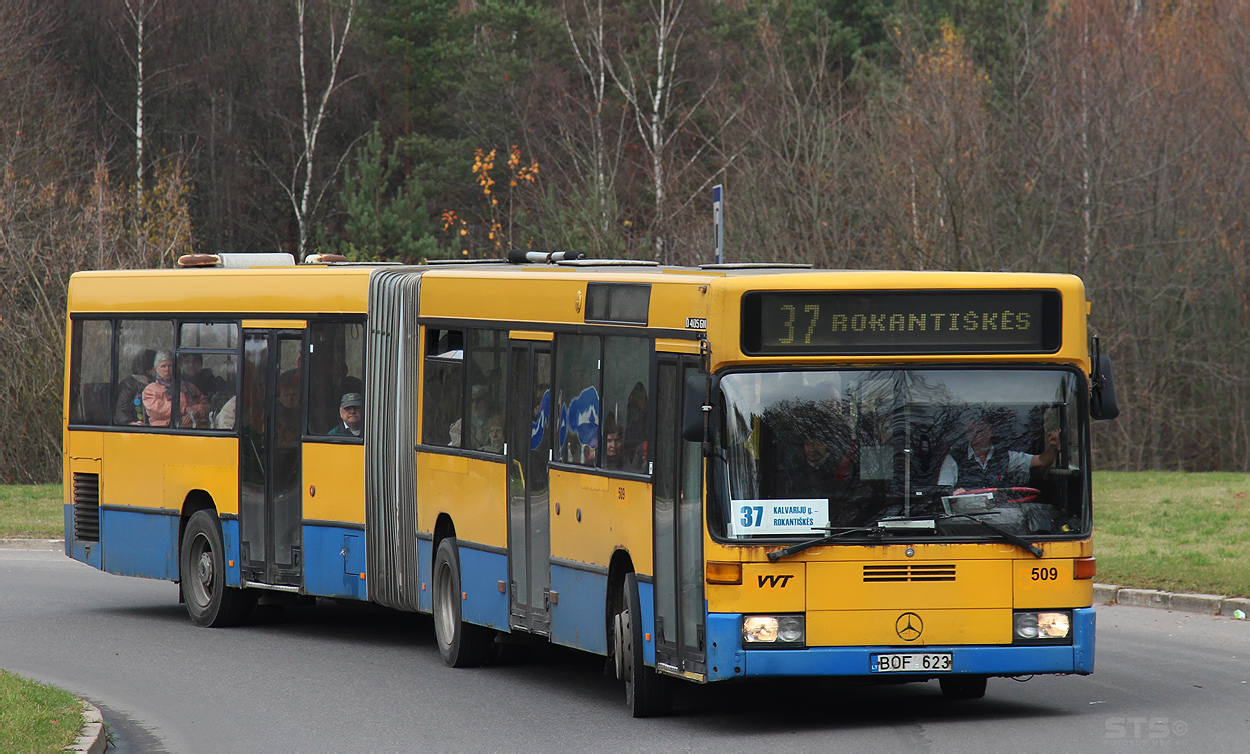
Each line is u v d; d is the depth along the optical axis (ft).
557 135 386.52
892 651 74.43
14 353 254.88
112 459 134.62
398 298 112.37
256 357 123.03
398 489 111.55
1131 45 261.65
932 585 74.59
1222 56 270.67
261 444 121.90
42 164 336.08
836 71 362.74
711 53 387.96
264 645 115.44
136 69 416.67
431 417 108.17
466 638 103.35
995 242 237.25
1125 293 247.09
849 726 78.38
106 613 134.21
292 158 436.35
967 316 76.38
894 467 75.31
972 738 73.26
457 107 417.90
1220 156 257.34
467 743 76.54
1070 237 245.86
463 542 103.14
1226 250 250.57
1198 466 255.70
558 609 91.91
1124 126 245.86
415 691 93.76
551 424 93.04
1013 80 255.91
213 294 126.82
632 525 82.94
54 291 261.03
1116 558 135.23
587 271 93.04
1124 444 248.93
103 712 88.28
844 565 74.38
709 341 75.72
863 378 75.77
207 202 432.25
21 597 144.25
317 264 126.11
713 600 74.49
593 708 86.84
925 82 241.55
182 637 119.85
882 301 76.07
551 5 422.82
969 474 75.66
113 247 269.03
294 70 434.71
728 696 90.63
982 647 74.74
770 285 75.61
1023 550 75.05
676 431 78.64
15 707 80.07
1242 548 137.69
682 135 380.37
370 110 443.32
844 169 239.50
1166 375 249.34
